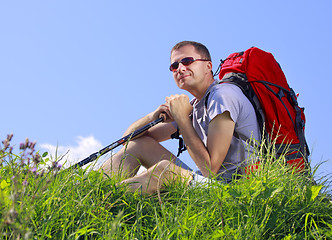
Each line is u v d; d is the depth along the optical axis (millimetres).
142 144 3541
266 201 2451
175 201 2770
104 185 2752
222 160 3115
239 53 3604
